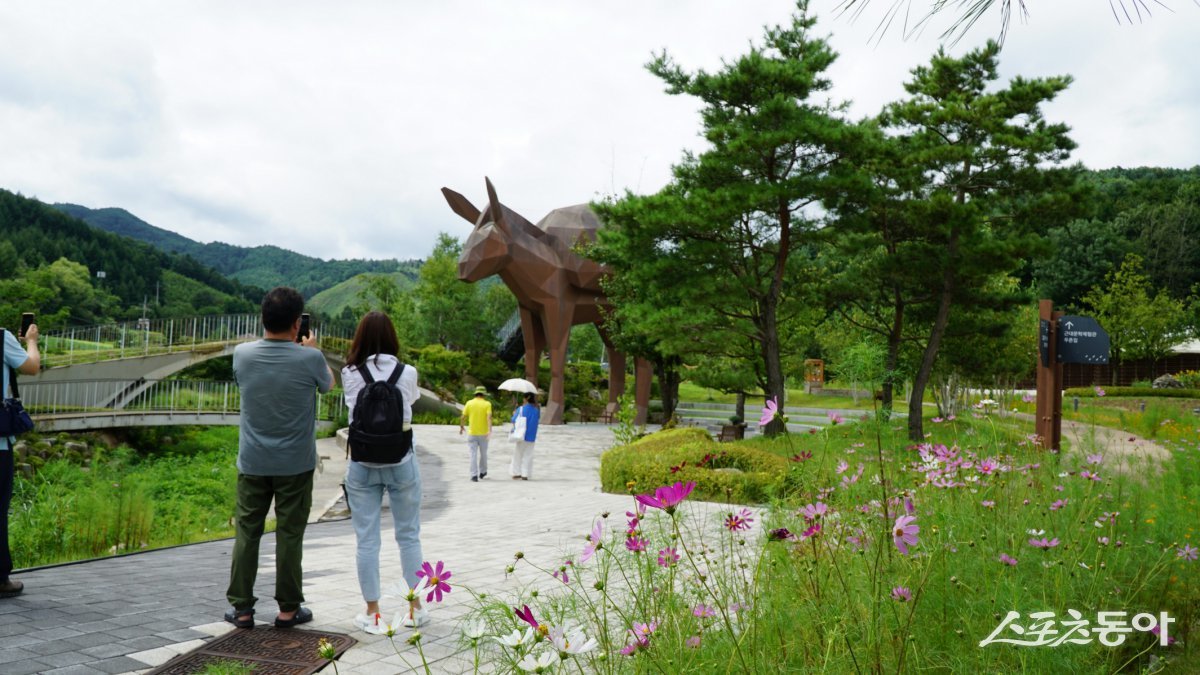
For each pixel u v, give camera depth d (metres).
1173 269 52.72
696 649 2.19
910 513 2.68
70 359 29.25
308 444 3.77
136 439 26.33
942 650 2.39
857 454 4.28
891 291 19.14
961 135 17.58
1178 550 3.40
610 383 32.91
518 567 5.30
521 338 42.09
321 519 10.01
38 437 21.97
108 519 8.03
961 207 15.78
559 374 28.86
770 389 17.39
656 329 17.14
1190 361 42.69
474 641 2.12
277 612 4.12
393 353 3.82
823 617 2.38
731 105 16.23
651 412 32.97
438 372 36.28
